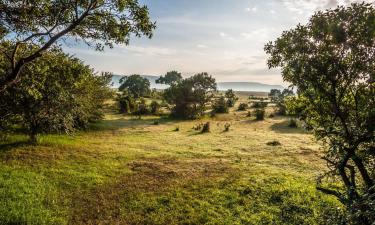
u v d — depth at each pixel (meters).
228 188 15.91
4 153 20.34
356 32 6.66
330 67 7.04
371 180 7.18
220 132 36.88
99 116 37.66
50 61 13.64
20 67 10.20
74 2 9.71
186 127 41.75
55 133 29.66
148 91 117.44
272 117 52.00
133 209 13.72
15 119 21.45
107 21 10.20
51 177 16.84
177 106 53.47
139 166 20.30
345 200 6.91
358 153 7.47
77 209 13.57
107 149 24.84
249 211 13.28
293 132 36.84
